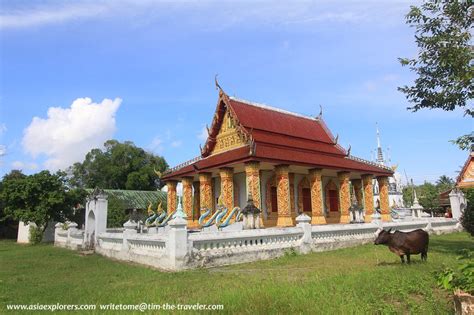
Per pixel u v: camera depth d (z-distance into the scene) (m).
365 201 28.83
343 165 26.38
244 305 7.27
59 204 32.94
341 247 19.44
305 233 17.67
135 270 14.34
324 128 32.00
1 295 10.33
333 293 7.96
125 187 63.50
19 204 32.72
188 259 13.69
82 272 14.62
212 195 27.53
